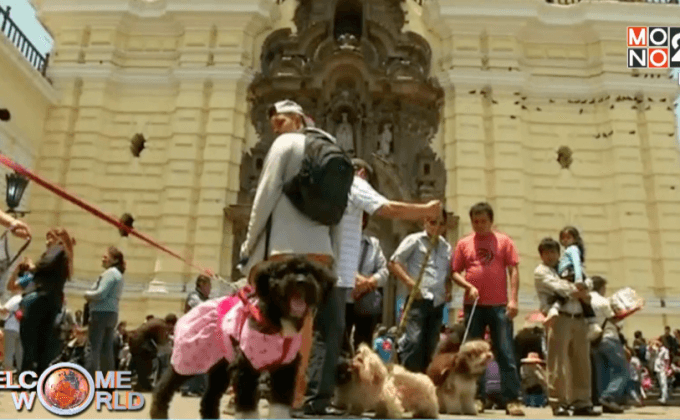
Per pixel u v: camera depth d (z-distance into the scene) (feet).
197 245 60.95
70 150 64.54
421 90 65.46
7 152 58.13
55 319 25.03
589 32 67.97
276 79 64.64
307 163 14.64
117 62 67.72
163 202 63.21
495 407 26.63
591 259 62.75
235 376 12.21
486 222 24.21
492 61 66.59
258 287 11.59
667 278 60.54
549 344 22.98
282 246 14.60
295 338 12.15
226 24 67.46
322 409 17.31
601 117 66.49
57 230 25.58
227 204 62.39
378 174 62.13
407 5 70.28
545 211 64.13
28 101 61.46
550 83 67.46
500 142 64.23
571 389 22.79
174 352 13.14
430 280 23.76
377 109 65.36
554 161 65.62
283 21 69.62
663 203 62.75
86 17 68.13
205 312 13.12
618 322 31.35
